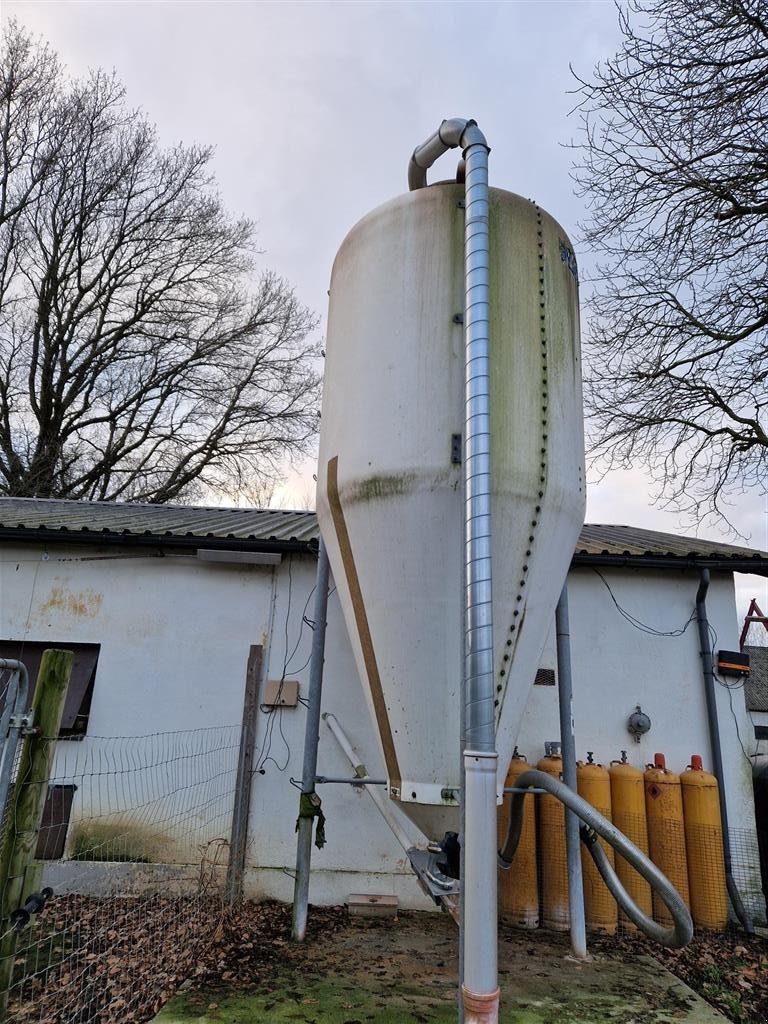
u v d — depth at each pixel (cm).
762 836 504
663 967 378
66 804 482
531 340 298
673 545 601
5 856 229
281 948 380
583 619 535
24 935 369
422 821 281
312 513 850
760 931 458
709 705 518
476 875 211
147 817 484
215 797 486
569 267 334
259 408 1839
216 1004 304
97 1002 304
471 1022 200
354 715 499
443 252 304
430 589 277
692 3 578
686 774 484
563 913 443
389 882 469
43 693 243
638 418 820
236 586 527
